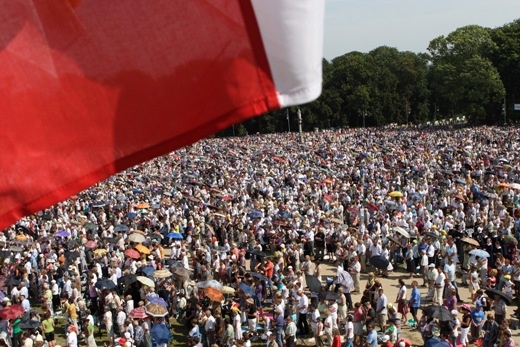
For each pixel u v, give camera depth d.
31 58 6.39
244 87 6.08
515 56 141.88
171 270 33.81
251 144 116.19
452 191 52.88
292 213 46.84
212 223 46.12
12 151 6.43
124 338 25.88
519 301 31.05
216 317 28.12
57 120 6.43
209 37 6.13
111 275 34.50
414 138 110.19
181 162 91.31
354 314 28.23
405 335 29.61
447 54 148.12
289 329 28.02
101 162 6.47
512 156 77.62
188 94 6.26
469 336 28.28
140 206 54.16
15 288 32.41
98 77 6.39
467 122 155.00
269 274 34.53
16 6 6.32
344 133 135.38
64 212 55.06
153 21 6.17
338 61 197.50
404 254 38.09
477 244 34.97
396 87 175.62
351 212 47.50
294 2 5.80
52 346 28.86
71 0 6.29
